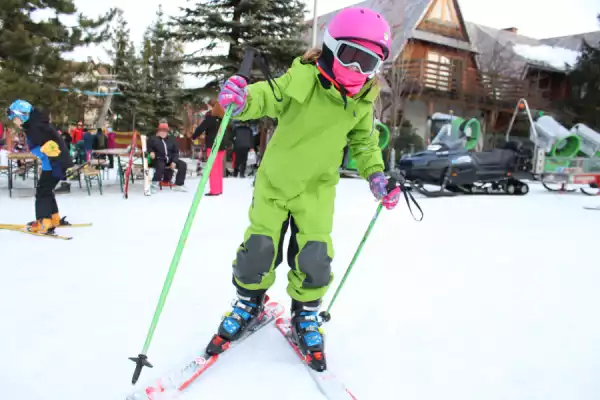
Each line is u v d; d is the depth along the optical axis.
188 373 1.81
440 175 8.49
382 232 4.88
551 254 4.08
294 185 1.93
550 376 1.94
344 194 8.38
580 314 2.63
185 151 24.70
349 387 1.81
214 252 3.85
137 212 5.86
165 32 14.06
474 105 18.42
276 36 14.15
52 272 3.17
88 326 2.27
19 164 9.54
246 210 6.19
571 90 21.31
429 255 3.94
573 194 9.77
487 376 1.93
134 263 3.44
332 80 1.78
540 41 24.91
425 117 19.30
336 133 1.89
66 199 6.98
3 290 2.77
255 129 15.79
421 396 1.77
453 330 2.38
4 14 9.18
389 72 16.28
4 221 5.03
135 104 24.80
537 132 9.72
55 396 1.67
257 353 2.05
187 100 15.30
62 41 10.65
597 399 1.77
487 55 20.64
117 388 1.73
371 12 1.74
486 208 7.05
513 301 2.83
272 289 2.97
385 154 14.82
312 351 1.93
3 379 1.76
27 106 4.22
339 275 3.30
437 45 19.28
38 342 2.08
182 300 2.68
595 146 10.44
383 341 2.23
